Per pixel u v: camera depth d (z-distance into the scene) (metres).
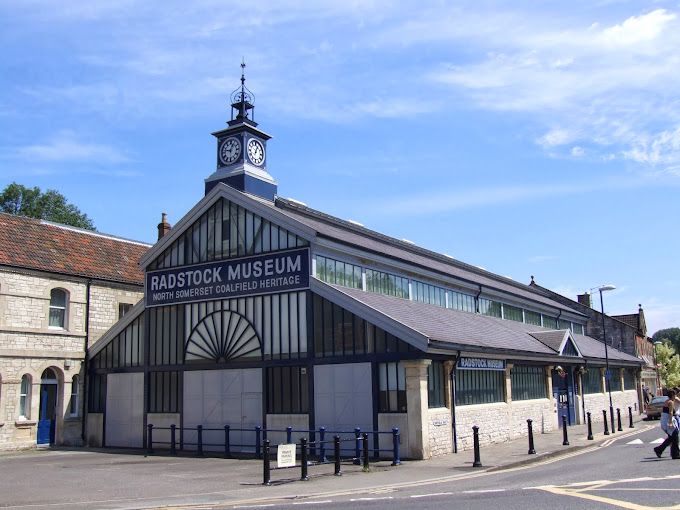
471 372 22.89
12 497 13.51
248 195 23.30
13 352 24.56
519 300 37.12
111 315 28.86
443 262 34.47
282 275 22.17
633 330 50.66
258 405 22.25
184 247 24.95
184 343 24.44
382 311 20.31
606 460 17.58
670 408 17.06
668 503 10.28
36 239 27.64
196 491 13.92
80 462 20.42
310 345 21.27
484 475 15.72
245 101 25.89
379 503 11.59
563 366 32.28
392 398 19.69
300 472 16.77
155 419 24.73
